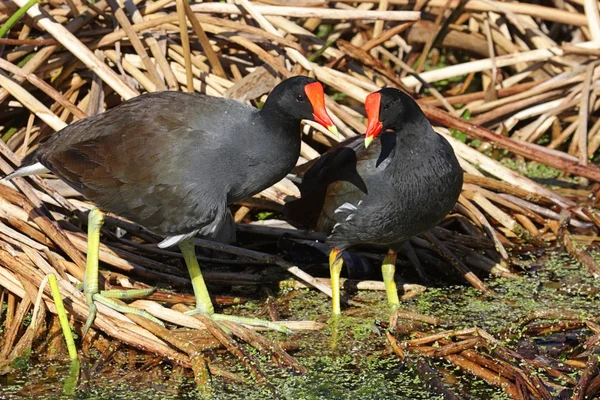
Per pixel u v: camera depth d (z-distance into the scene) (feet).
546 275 36.24
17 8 38.11
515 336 31.30
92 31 40.01
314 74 40.29
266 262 34.94
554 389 28.04
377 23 44.60
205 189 29.55
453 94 47.14
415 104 30.35
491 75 46.06
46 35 38.78
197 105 30.22
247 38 41.27
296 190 36.45
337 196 32.04
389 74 42.27
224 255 36.11
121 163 29.63
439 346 30.19
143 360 29.68
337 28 45.85
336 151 33.50
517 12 45.21
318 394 28.14
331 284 33.24
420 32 46.73
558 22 46.96
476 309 33.68
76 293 30.99
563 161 40.11
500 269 36.29
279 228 36.83
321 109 28.94
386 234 31.73
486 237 37.50
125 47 40.55
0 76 36.45
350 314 33.17
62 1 40.32
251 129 29.68
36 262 31.73
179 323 31.01
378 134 32.48
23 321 30.73
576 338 31.35
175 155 29.45
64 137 30.78
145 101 30.66
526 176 43.11
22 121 38.55
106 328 30.07
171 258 35.73
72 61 39.17
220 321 31.17
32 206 33.09
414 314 32.27
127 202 29.86
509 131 44.60
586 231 39.14
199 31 38.37
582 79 44.04
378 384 28.73
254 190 30.55
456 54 49.39
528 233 38.24
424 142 30.37
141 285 32.78
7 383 28.37
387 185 30.73
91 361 29.66
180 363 29.19
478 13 46.52
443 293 35.12
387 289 33.83
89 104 38.27
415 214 31.01
